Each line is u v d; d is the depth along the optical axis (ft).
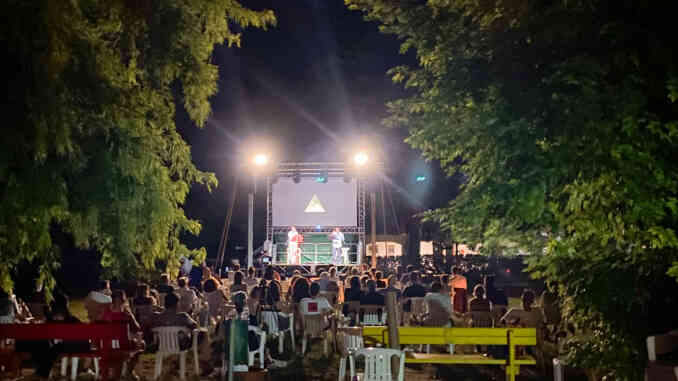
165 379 35.86
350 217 93.81
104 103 25.34
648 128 20.43
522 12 23.58
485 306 43.29
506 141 21.42
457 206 25.00
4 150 21.86
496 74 23.63
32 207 22.43
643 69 22.04
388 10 30.40
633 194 20.33
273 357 43.57
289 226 94.17
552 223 22.43
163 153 32.73
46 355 33.71
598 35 22.26
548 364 38.52
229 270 73.67
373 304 47.93
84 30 26.40
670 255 23.22
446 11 29.01
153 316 36.40
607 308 25.38
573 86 21.13
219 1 33.35
